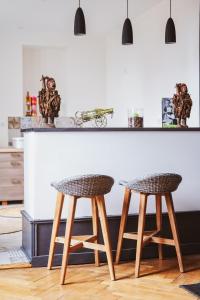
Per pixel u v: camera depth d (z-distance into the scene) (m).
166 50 6.13
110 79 7.99
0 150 6.82
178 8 5.80
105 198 3.84
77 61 8.00
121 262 3.79
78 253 3.72
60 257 3.66
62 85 8.17
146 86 6.72
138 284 3.19
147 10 6.62
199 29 5.33
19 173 6.93
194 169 4.09
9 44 7.58
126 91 7.39
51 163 3.70
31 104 7.80
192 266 3.66
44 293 2.99
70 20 7.08
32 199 3.71
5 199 6.87
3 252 3.99
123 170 3.87
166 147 3.99
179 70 5.82
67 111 8.00
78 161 3.76
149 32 6.61
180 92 4.29
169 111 4.73
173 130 4.00
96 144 3.80
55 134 3.70
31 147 3.74
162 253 3.93
